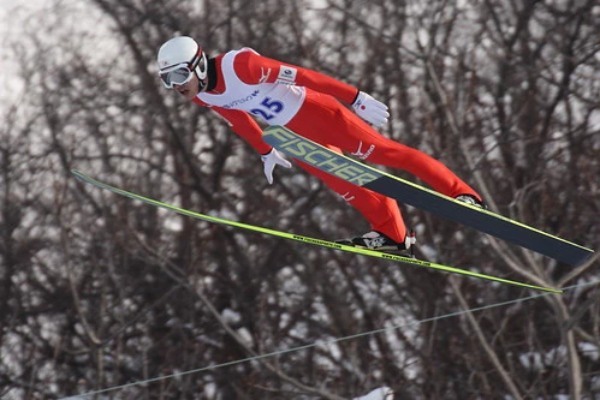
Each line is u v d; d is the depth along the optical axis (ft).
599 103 188.03
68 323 179.73
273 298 178.70
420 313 165.37
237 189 194.59
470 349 156.76
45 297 182.19
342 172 62.34
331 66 197.57
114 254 181.78
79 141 194.08
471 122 180.75
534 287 70.54
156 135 199.21
